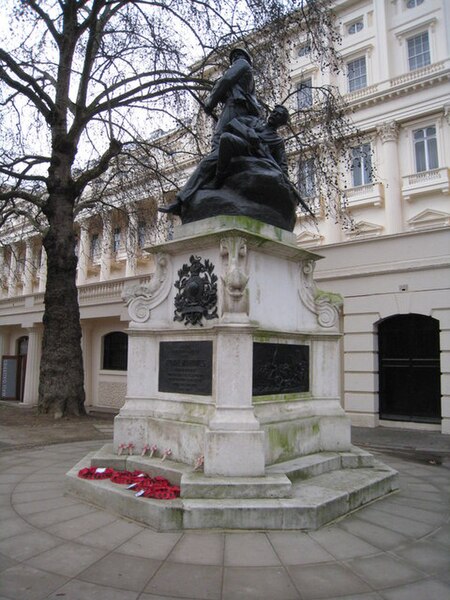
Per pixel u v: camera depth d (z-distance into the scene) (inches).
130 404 231.1
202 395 211.6
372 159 1089.4
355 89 1161.4
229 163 240.2
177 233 239.5
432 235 545.3
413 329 578.9
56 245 601.3
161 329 234.4
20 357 1108.5
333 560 147.2
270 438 209.0
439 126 1027.9
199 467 194.1
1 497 213.6
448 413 518.3
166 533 166.1
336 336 251.9
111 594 125.1
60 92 624.1
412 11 1101.1
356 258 597.6
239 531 167.5
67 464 297.1
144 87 605.0
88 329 925.8
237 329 195.9
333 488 195.8
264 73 555.8
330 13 564.1
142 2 573.3
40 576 135.2
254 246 219.5
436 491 234.8
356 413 585.9
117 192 738.8
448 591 129.6
